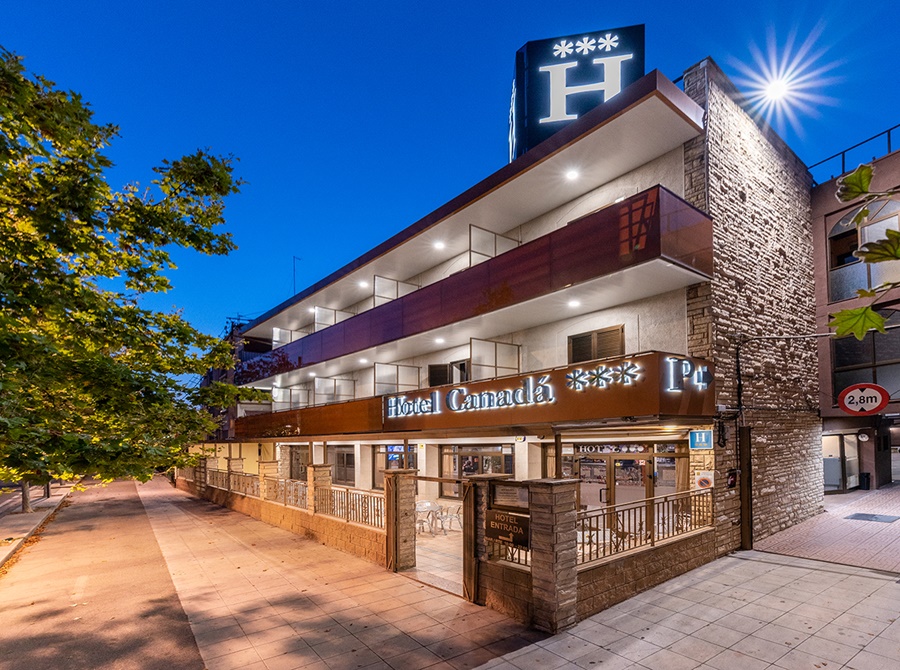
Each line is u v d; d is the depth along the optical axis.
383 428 16.25
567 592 7.09
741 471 10.87
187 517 18.84
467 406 13.10
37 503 23.89
